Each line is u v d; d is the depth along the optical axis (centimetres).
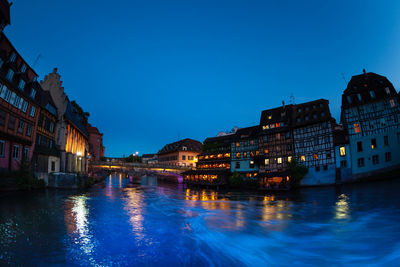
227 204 2167
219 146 5291
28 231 958
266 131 4150
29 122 2514
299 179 3544
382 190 2330
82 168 4353
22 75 2372
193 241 973
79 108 5288
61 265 664
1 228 973
